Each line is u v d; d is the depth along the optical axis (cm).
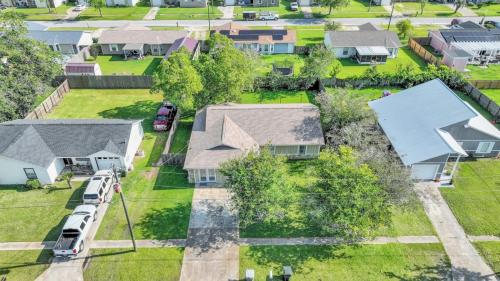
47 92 5094
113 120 4125
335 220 2717
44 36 6656
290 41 6744
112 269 2797
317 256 2898
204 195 3519
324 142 3950
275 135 3938
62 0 9869
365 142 3588
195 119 4244
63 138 3788
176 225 3183
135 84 5562
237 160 3033
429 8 9556
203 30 7969
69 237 2920
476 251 2938
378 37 6694
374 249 2956
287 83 5478
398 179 2889
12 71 4400
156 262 2853
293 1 10094
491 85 5459
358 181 2723
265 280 2703
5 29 4656
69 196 3494
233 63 4456
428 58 6519
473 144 3941
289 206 3116
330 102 4084
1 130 3766
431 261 2855
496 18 8569
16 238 3055
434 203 3384
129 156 3853
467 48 6350
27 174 3584
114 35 6800
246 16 8538
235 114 4094
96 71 5744
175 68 4175
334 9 9362
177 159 3900
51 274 2764
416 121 4031
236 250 2953
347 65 6425
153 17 8812
